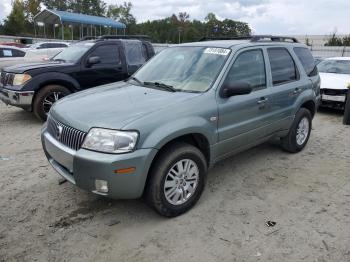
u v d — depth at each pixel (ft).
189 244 10.93
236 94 13.51
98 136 10.80
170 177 11.97
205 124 12.75
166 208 12.01
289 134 18.63
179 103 12.35
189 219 12.34
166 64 15.89
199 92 13.38
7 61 46.73
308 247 10.85
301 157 18.98
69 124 11.68
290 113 17.88
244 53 15.16
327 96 30.73
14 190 14.28
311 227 11.96
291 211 13.03
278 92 16.62
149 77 15.64
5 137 21.68
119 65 27.89
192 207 13.05
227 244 10.95
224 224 12.05
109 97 13.34
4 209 12.78
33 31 165.48
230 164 17.65
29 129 23.63
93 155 10.69
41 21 95.71
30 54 57.06
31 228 11.64
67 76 25.25
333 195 14.46
